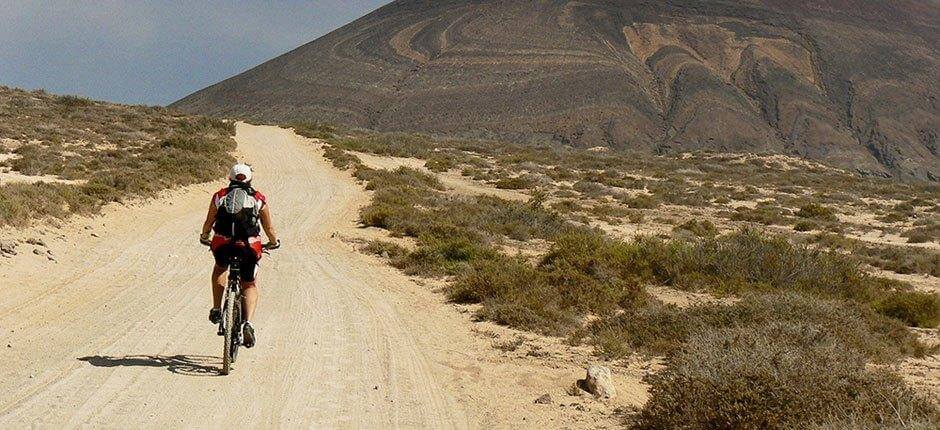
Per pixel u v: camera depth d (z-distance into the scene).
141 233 19.72
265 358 8.88
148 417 6.69
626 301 14.09
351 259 18.48
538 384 8.69
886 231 38.28
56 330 9.52
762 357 7.88
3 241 13.86
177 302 11.81
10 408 6.68
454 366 9.26
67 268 13.85
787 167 92.31
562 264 18.02
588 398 8.27
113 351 8.72
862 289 18.17
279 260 17.62
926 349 12.23
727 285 17.05
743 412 6.62
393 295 13.86
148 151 42.75
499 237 24.84
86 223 19.20
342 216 28.58
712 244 19.58
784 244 19.81
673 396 7.04
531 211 29.47
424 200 34.56
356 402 7.59
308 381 8.12
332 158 53.44
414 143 79.00
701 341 9.95
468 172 54.16
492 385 8.59
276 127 78.50
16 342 8.83
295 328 10.58
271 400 7.41
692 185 58.97
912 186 76.25
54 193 20.27
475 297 13.53
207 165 38.53
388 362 9.15
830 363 8.22
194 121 66.56
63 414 6.62
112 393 7.23
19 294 11.29
